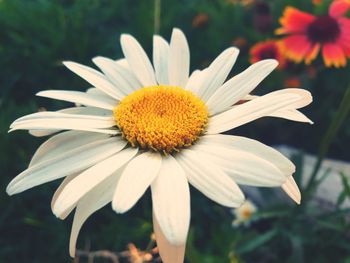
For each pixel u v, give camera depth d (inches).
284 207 6.9
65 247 6.8
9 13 9.0
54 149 4.0
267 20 8.8
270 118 8.8
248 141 3.7
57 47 8.6
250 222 7.8
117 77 4.6
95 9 9.6
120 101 4.4
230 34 9.3
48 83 8.6
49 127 3.8
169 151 3.8
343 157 8.7
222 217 7.6
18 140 7.2
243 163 3.5
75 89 8.4
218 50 9.0
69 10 9.6
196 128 3.9
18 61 8.7
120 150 3.8
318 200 7.5
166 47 5.0
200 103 4.1
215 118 4.1
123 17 10.0
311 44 7.2
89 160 3.7
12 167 7.0
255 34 9.0
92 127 4.0
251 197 8.3
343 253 7.0
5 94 8.3
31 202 7.1
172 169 3.6
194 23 9.5
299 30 7.4
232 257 6.3
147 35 9.1
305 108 8.8
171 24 9.4
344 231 6.7
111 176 3.6
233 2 9.9
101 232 6.8
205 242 7.3
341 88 8.6
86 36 8.8
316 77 8.7
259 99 3.9
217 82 4.5
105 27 9.9
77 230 3.5
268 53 8.2
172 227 3.0
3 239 6.9
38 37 8.8
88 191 3.6
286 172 3.6
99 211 7.1
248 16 10.0
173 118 3.9
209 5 10.0
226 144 3.8
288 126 9.0
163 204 3.2
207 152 3.7
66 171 3.7
